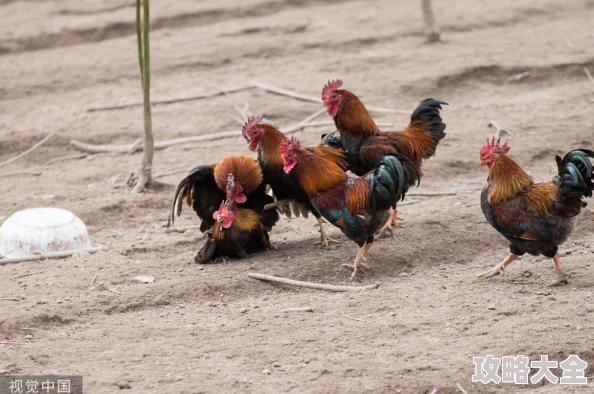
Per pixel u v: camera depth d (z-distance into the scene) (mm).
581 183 17266
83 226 22188
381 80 36906
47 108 35938
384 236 21734
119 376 14953
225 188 20188
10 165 30422
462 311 17391
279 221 23750
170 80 38875
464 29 44344
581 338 15867
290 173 19984
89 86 38812
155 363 15508
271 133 20125
